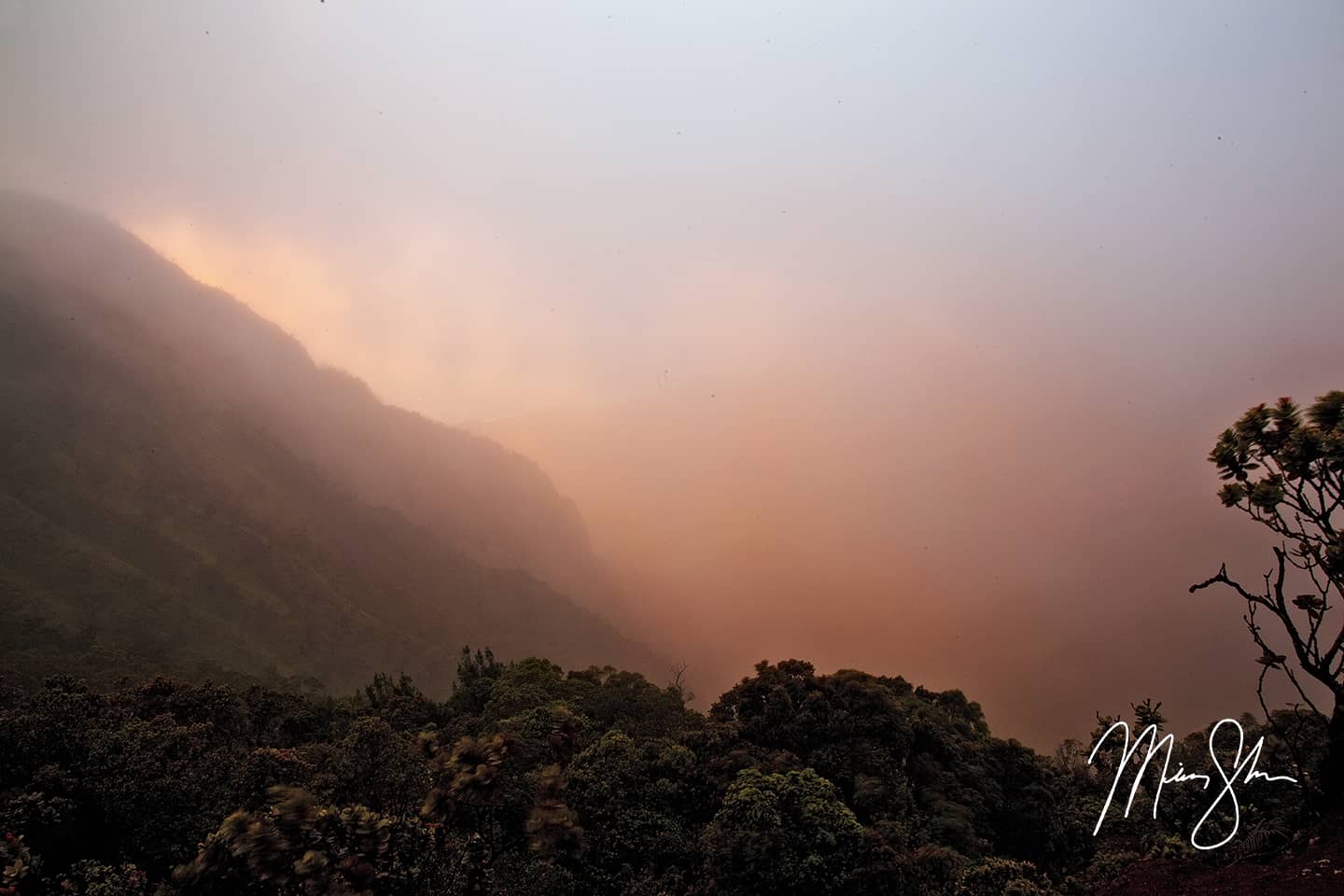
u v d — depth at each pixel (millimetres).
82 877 13109
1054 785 34312
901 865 18766
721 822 19891
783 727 30891
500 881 14570
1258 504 9789
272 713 33188
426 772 16828
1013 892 14734
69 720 19594
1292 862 8781
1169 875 10055
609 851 20641
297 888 8656
